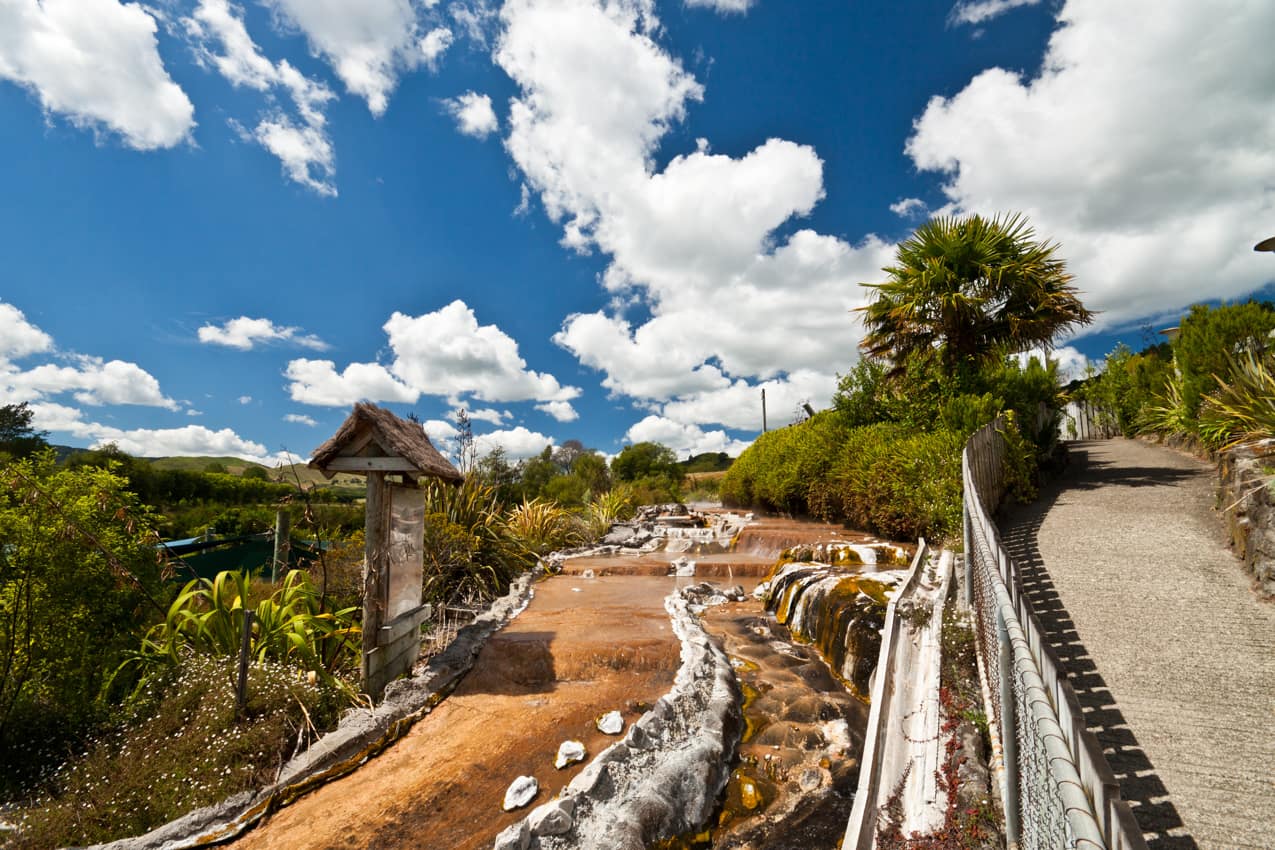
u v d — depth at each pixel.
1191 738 3.25
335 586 7.12
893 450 10.88
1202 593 5.01
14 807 3.74
